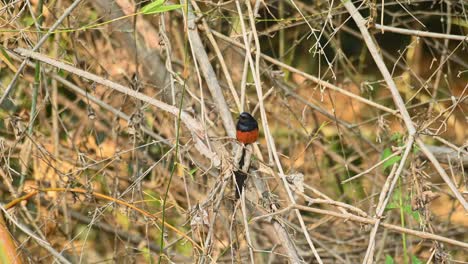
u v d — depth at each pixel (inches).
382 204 309.4
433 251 342.6
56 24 360.2
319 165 537.3
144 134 478.6
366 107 561.9
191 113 353.7
